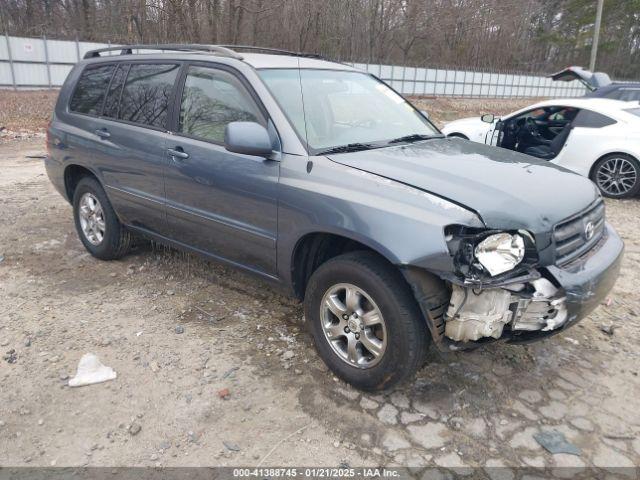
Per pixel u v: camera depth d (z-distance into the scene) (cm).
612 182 801
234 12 1938
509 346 373
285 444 280
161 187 419
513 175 320
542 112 875
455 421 298
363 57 3556
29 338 374
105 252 502
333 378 334
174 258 505
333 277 316
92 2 3123
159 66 437
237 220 366
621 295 463
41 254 531
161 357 354
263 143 328
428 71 3681
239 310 418
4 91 2373
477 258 270
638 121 778
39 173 913
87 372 332
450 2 4353
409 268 277
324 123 367
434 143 387
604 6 5341
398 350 291
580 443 284
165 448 276
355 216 295
